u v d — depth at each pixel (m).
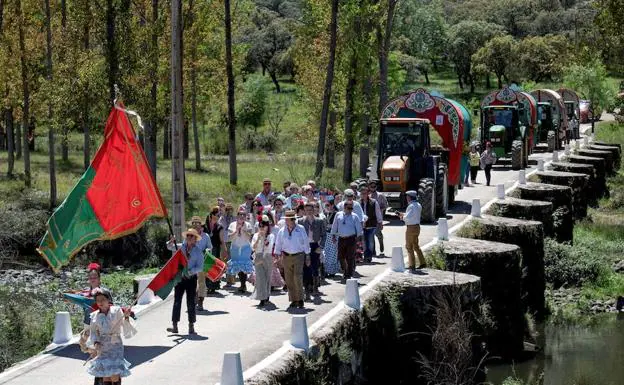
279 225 19.22
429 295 19.19
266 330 16.17
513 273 23.22
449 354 17.75
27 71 43.94
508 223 27.95
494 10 157.75
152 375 13.44
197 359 14.32
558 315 28.86
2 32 43.47
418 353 18.17
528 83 97.31
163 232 33.31
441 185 30.20
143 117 38.09
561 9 154.88
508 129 47.31
